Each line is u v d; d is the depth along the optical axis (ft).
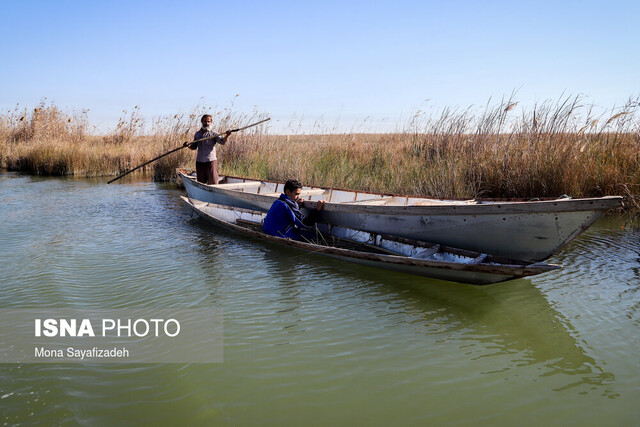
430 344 13.83
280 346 13.60
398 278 19.35
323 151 46.70
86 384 11.54
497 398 11.14
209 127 35.29
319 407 10.75
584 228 15.98
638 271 19.61
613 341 13.88
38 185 50.70
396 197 25.84
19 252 23.11
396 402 10.96
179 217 32.53
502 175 29.50
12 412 10.37
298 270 20.45
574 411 10.60
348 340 14.03
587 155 29.30
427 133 39.75
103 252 23.25
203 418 10.27
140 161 61.87
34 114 83.05
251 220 28.78
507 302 16.94
